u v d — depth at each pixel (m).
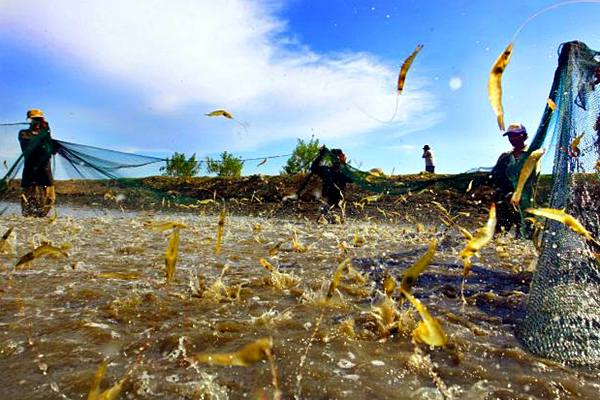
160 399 1.77
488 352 2.27
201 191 15.12
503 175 6.13
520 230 6.18
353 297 3.30
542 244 3.02
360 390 1.87
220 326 2.58
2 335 2.39
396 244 6.40
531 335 2.39
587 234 1.47
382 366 2.10
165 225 1.81
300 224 10.05
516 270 4.38
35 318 2.68
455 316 2.84
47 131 7.99
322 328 2.56
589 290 2.52
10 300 3.05
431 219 9.01
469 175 6.50
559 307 2.43
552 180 3.46
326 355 2.20
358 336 2.47
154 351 2.22
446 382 1.95
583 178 3.15
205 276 3.92
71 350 2.21
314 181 14.12
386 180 7.66
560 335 2.28
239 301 3.12
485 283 3.84
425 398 1.81
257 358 1.15
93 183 10.27
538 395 1.85
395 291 3.44
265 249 5.71
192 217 10.80
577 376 2.01
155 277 3.84
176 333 2.44
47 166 8.71
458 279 3.99
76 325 2.54
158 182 11.28
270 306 3.01
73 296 3.16
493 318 2.84
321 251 5.62
